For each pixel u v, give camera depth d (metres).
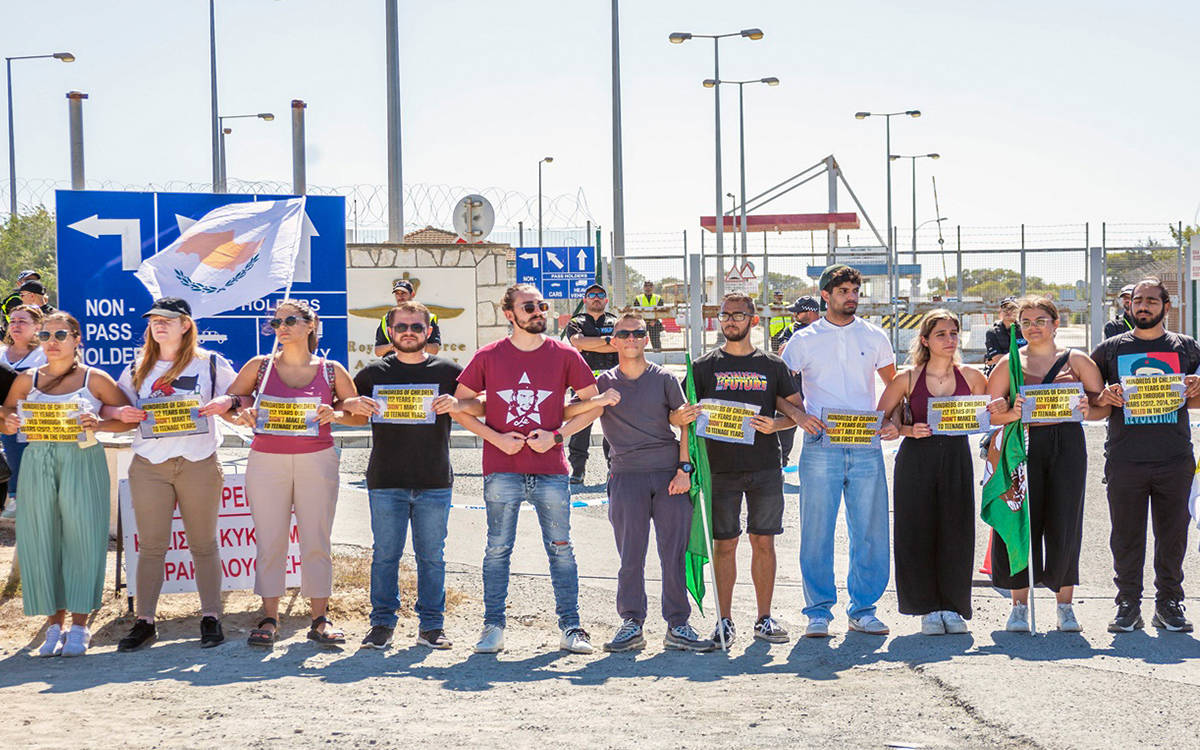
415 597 7.94
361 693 5.74
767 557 7.00
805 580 7.11
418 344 6.77
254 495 6.80
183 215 9.95
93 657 6.64
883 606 7.79
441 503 6.86
